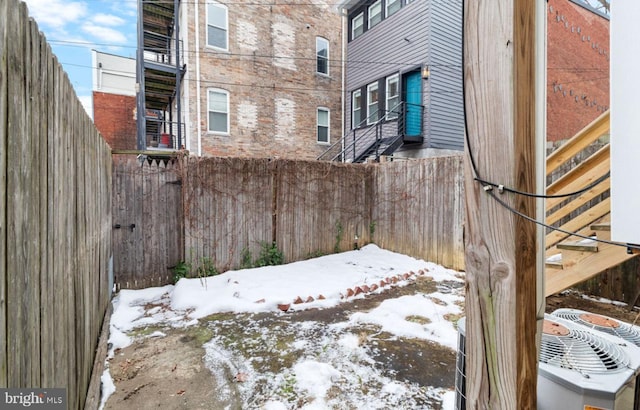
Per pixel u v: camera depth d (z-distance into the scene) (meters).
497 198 0.95
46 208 1.28
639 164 0.96
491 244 0.97
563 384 1.05
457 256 5.07
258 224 5.18
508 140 0.92
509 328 0.94
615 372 1.08
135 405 2.06
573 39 7.41
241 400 2.11
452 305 3.71
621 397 1.02
